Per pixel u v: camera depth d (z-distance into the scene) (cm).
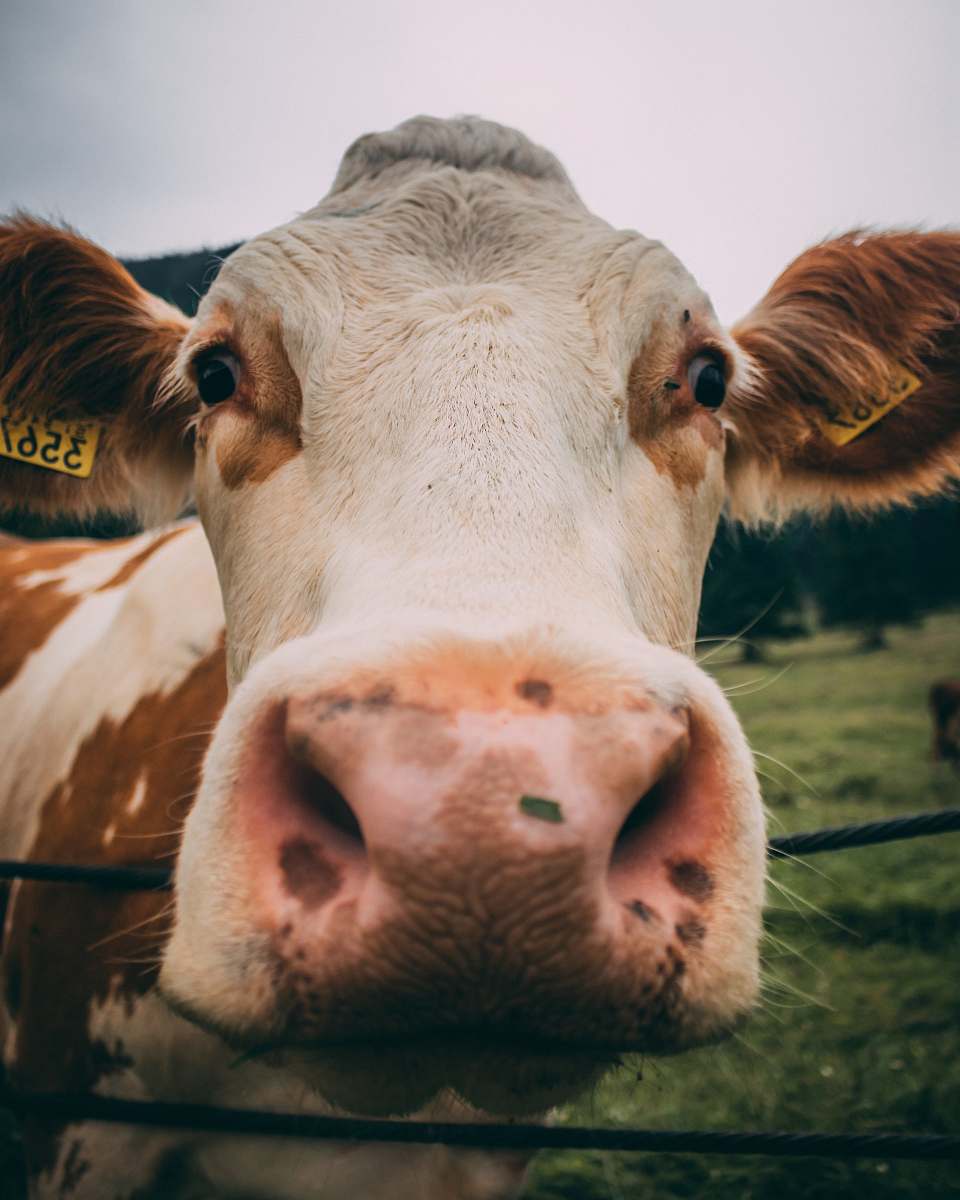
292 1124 55
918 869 213
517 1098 35
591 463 50
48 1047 71
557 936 31
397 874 30
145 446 78
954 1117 115
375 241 58
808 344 81
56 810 79
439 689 33
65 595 104
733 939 36
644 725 33
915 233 81
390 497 45
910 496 87
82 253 73
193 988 36
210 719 73
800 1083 123
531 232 60
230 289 58
